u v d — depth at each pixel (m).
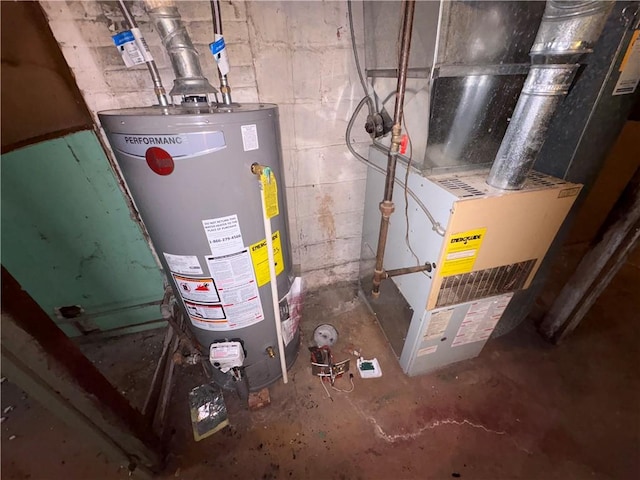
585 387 1.25
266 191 0.81
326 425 1.13
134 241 1.30
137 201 0.80
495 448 1.06
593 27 0.63
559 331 1.40
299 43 1.08
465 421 1.14
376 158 1.27
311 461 1.03
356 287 1.86
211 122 0.66
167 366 1.25
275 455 1.05
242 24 0.99
